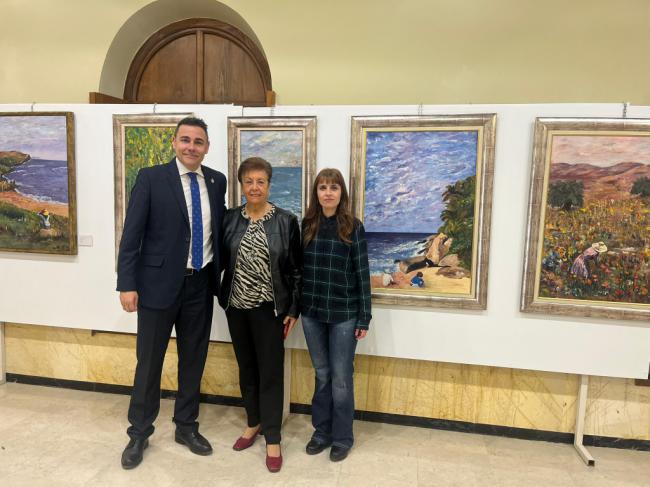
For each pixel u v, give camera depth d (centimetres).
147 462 210
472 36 262
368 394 254
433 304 224
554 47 256
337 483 198
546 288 215
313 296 203
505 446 233
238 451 221
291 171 231
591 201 207
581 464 218
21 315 270
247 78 312
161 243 199
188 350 215
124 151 245
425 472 208
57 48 301
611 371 216
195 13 304
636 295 208
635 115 204
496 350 225
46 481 194
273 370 204
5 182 259
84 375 284
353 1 270
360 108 225
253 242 196
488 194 214
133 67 321
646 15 247
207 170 212
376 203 225
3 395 276
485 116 211
